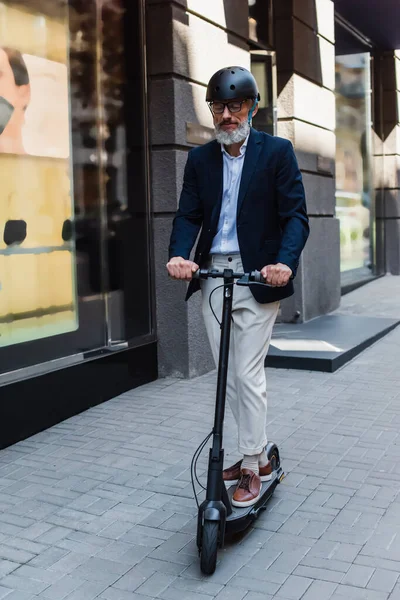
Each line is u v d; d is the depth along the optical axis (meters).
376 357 6.84
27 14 4.84
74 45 5.24
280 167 3.16
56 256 5.10
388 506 3.54
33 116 4.90
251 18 7.77
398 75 13.99
